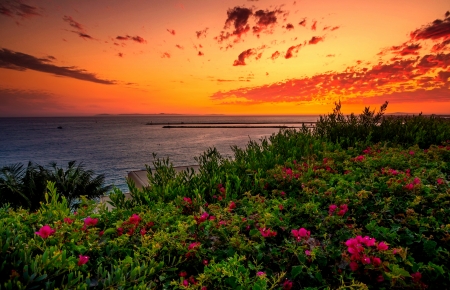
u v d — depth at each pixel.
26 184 11.51
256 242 2.38
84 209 2.83
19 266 1.58
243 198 3.47
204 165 4.61
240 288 1.75
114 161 62.88
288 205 3.11
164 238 2.21
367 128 6.88
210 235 2.55
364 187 3.36
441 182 3.38
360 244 1.93
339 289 1.75
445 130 6.59
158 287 1.93
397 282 1.84
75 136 145.50
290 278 2.05
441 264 2.06
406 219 2.51
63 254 1.67
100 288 1.65
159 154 72.12
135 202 3.49
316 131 7.08
